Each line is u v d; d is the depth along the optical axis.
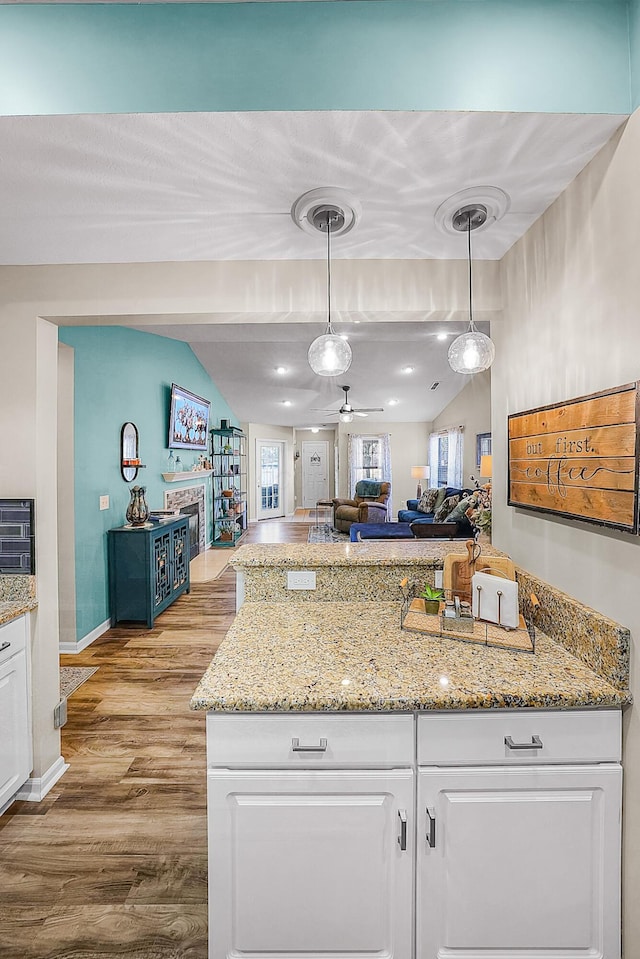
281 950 1.21
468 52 1.13
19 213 1.53
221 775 1.19
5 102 1.11
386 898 1.21
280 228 1.64
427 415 9.50
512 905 1.21
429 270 1.91
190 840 1.80
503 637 1.49
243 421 10.08
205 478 7.20
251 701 1.17
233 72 1.11
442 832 1.20
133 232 1.66
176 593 4.62
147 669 3.20
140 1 1.12
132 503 4.10
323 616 1.75
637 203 1.14
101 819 1.90
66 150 1.22
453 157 1.27
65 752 2.32
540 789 1.21
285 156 1.25
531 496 1.65
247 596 1.91
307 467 12.41
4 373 1.95
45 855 1.74
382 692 1.20
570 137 1.21
